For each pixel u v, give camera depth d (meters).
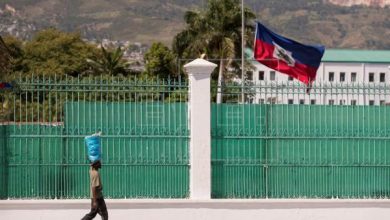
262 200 20.03
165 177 20.23
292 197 20.50
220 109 20.33
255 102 21.59
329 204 20.17
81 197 20.09
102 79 20.16
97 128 20.05
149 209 19.77
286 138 20.45
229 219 19.92
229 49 62.69
